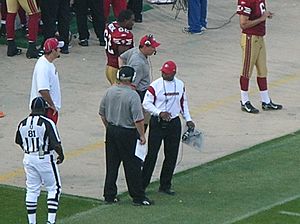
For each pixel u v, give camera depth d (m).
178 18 80.94
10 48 68.94
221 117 56.44
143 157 41.78
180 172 46.94
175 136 42.97
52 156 38.75
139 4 78.00
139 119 40.97
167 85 42.50
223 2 87.81
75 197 43.12
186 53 71.19
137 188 41.91
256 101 60.00
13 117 55.75
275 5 88.12
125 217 40.47
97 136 52.56
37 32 69.56
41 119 38.50
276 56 70.75
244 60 57.16
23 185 44.78
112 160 42.00
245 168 47.56
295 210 41.16
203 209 41.50
